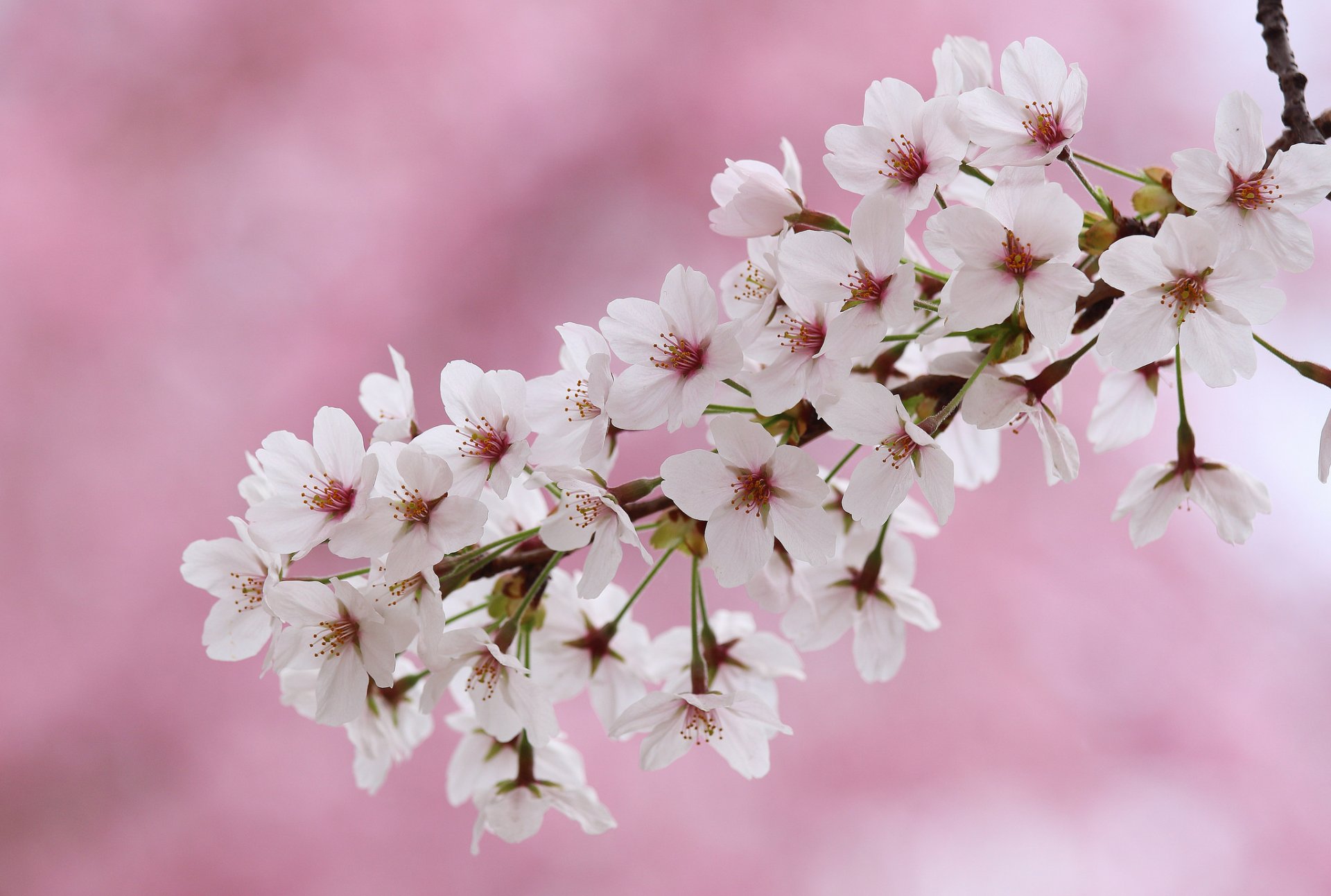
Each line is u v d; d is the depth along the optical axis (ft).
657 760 4.03
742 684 4.15
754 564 3.92
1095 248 3.93
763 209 3.96
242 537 3.99
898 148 3.92
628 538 3.89
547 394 3.95
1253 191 3.85
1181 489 4.04
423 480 3.88
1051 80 3.90
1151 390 4.17
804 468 3.89
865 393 3.89
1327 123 3.94
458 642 3.93
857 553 4.22
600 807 4.08
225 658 4.00
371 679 4.09
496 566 4.02
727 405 4.02
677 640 4.16
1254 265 3.83
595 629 4.13
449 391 3.92
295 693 4.11
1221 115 3.84
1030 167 3.88
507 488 3.89
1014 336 3.94
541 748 4.08
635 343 3.91
